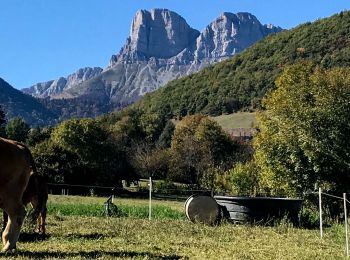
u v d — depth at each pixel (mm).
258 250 12219
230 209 18609
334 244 13734
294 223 18609
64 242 12305
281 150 25953
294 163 25547
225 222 18562
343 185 24359
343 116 24812
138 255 10789
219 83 149375
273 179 26469
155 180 84312
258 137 27312
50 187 62562
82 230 14898
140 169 86500
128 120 117062
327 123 24906
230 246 12742
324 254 11906
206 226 17219
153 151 93438
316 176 24828
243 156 84000
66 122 72438
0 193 10281
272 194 28562
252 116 129000
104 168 74250
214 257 11008
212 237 14430
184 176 84750
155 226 16500
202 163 82625
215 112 141500
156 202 42688
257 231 16141
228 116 135000
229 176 44219
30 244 11734
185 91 158625
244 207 18375
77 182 66562
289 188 25703
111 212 23422
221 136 92688
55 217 18734
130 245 12211
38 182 12055
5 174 10188
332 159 24406
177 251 11664
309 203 24812
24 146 10766
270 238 14562
